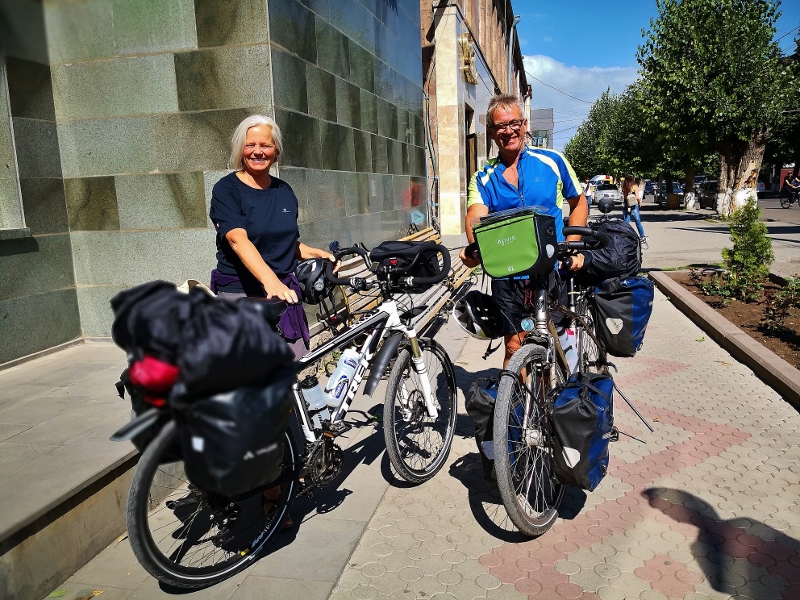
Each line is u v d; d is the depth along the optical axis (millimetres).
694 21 21188
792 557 2799
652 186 64812
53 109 5371
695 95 20766
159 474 3115
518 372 2797
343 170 6781
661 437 4102
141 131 5305
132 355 1913
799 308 7266
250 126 3100
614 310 3650
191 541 2822
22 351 4945
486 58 21094
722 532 3006
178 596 2604
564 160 3656
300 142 5621
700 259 12539
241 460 1996
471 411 2863
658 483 3498
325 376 3975
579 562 2809
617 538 2988
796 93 21562
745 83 20750
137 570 2779
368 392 3029
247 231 3098
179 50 5141
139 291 1948
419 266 3305
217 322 1925
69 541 2727
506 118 3465
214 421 1956
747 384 5145
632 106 31828
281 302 2758
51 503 2574
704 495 3352
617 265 3670
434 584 2676
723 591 2590
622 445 3996
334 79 6492
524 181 3572
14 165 4934
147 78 5223
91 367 4730
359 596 2604
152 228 5422
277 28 5160
